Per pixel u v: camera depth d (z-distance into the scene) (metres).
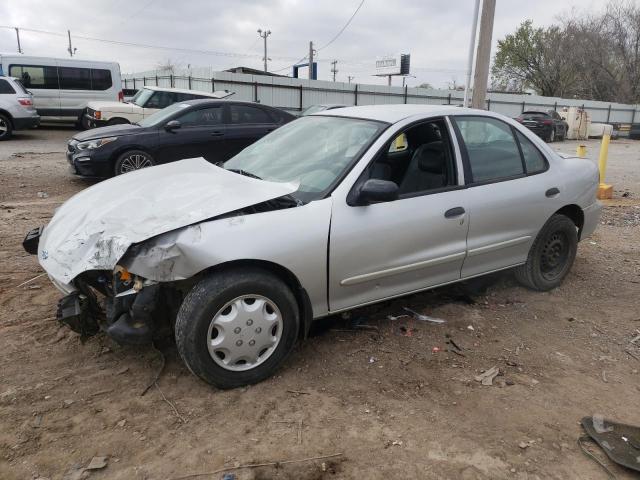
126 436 2.71
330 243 3.25
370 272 3.49
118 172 8.88
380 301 3.67
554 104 37.66
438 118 3.98
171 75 27.95
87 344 3.56
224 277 2.95
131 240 2.80
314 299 3.32
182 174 3.71
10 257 5.19
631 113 41.28
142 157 8.99
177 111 9.35
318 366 3.42
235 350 3.04
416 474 2.53
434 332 3.95
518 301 4.59
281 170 3.78
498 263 4.30
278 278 3.15
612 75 44.94
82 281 3.10
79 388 3.09
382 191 3.25
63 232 3.22
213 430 2.78
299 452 2.64
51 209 7.37
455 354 3.66
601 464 2.65
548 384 3.35
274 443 2.70
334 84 28.98
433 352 3.67
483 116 4.26
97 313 3.21
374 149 3.60
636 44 43.41
